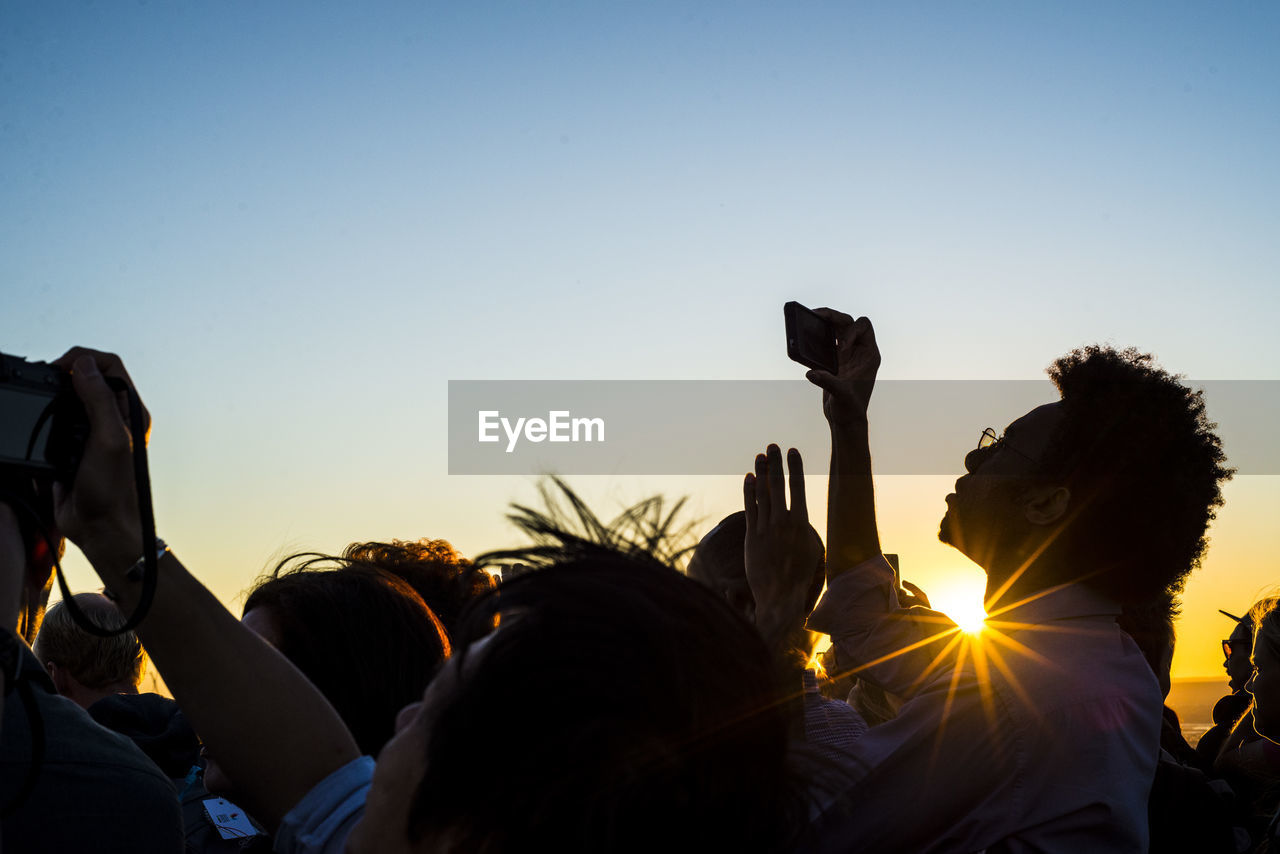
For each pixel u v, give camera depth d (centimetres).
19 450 86
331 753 98
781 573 143
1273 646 270
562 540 78
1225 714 363
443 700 69
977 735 143
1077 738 144
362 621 154
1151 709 158
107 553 91
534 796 63
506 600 70
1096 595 167
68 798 119
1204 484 170
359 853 72
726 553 205
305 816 94
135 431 90
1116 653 161
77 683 271
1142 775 150
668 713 64
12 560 83
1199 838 195
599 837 62
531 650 65
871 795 138
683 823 64
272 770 96
